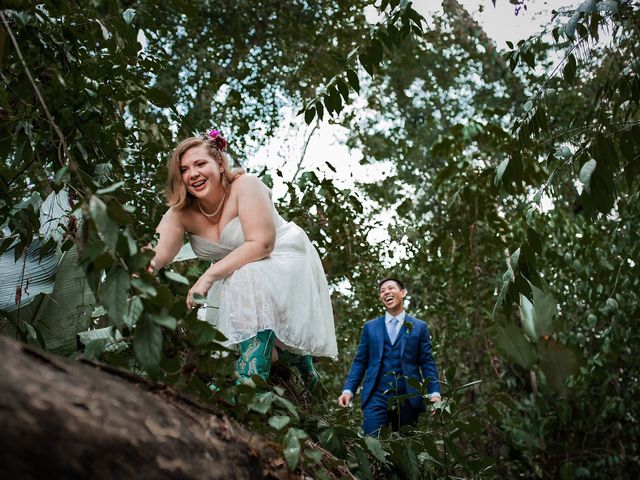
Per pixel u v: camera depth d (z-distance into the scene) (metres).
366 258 5.95
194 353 1.82
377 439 2.78
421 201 11.16
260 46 8.69
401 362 4.63
